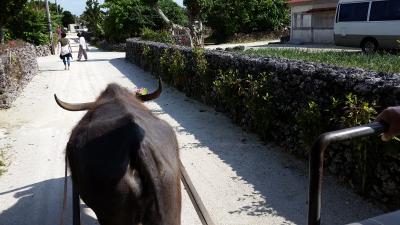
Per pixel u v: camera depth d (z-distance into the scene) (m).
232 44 39.53
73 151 3.07
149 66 18.55
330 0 32.88
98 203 2.78
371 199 5.17
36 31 32.97
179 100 11.83
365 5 21.31
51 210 5.39
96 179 2.71
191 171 6.42
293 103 6.86
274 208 5.15
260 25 43.59
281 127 7.24
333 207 5.03
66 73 20.00
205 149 7.41
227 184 5.90
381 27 20.64
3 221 5.12
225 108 9.80
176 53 13.45
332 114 5.85
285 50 16.58
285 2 42.28
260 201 5.35
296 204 5.23
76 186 3.17
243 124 8.52
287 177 6.04
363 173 5.18
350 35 22.27
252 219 4.90
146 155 2.69
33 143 8.32
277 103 7.35
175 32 28.11
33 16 32.81
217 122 9.20
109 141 2.82
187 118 9.70
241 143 7.65
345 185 5.58
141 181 2.66
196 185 5.90
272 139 7.59
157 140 2.89
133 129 2.83
